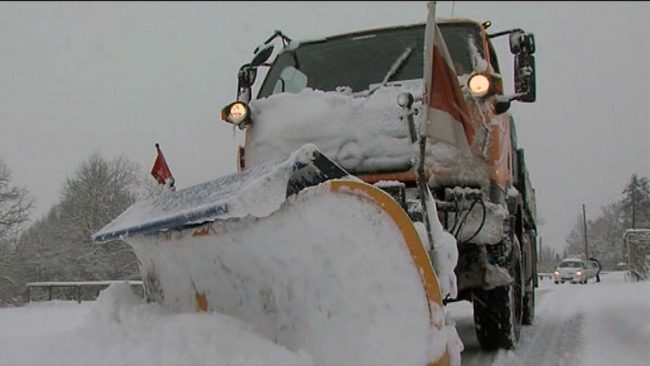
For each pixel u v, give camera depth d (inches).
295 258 121.6
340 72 204.2
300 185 115.8
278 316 129.5
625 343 207.0
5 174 988.6
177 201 136.1
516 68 183.2
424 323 110.7
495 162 170.9
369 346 110.8
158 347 126.3
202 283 147.3
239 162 192.4
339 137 169.6
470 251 173.8
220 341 125.7
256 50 221.1
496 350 197.8
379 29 210.1
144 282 170.4
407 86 171.0
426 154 160.7
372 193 116.3
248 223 124.4
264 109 184.5
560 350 205.6
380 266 114.1
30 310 506.3
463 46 191.8
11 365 127.3
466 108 139.6
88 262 1067.3
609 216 2456.9
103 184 1088.2
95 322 155.8
